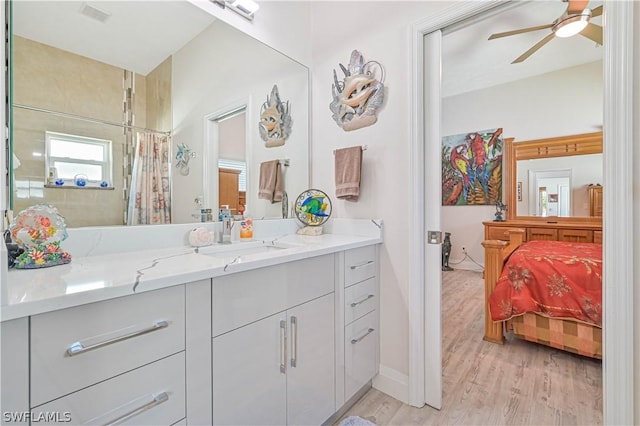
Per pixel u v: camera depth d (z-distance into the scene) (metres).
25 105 1.06
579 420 1.47
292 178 2.02
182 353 0.87
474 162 4.64
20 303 0.60
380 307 1.77
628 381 1.02
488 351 2.19
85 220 1.19
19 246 0.94
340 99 1.96
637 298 1.01
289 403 1.22
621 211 1.02
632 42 1.01
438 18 1.53
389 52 1.72
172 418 0.85
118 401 0.75
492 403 1.61
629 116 1.01
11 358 0.60
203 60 1.58
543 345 2.27
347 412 1.57
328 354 1.41
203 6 1.58
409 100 1.62
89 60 1.23
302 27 2.09
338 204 1.97
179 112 1.50
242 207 1.77
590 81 3.76
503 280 2.24
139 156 1.36
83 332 0.69
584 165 3.82
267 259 1.11
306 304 1.29
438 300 1.60
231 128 1.71
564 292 1.99
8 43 0.91
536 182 4.15
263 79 1.86
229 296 1.00
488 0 1.38
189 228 1.48
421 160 1.62
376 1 1.78
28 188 1.06
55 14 1.15
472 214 4.71
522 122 4.24
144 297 0.79
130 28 1.35
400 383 1.67
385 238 1.75
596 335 1.90
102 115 1.25
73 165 1.17
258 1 1.83
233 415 1.01
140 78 1.37
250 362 1.06
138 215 1.34
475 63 3.60
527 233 3.96
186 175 1.52
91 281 0.77
